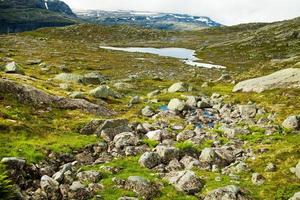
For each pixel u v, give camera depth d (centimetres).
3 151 2431
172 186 2180
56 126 3206
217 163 2581
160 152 2634
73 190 2042
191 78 8088
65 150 2644
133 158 2647
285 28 18300
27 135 2828
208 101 4922
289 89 4944
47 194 2039
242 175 2383
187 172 2241
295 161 2480
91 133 3181
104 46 17450
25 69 7856
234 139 3167
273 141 3045
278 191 2119
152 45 18862
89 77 6606
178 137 3180
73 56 11431
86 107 3941
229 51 15912
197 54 15675
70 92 4725
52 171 2347
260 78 5634
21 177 2148
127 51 15138
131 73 8769
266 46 15825
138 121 3794
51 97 3806
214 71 10131
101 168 2417
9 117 3111
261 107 4338
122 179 2203
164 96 5312
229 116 4206
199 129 3438
